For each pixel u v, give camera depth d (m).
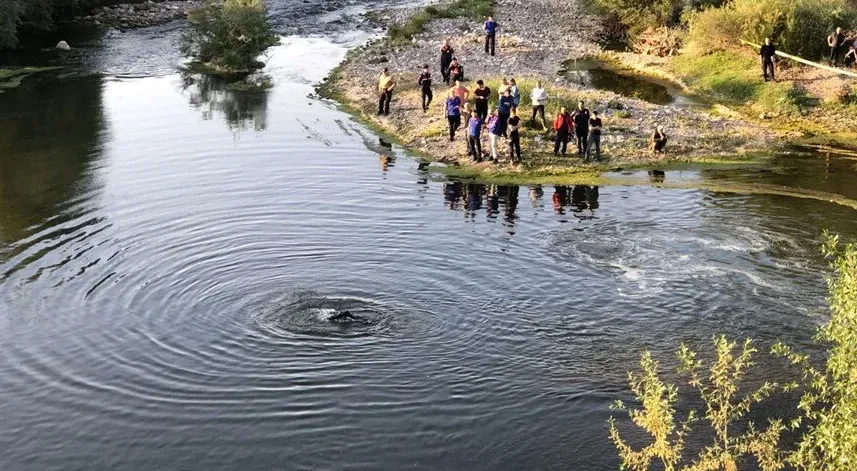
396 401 18.69
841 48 44.66
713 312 22.31
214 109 43.22
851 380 11.66
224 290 23.45
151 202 30.28
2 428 17.89
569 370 19.89
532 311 22.50
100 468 16.77
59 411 18.42
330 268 24.77
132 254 25.89
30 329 21.66
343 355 20.31
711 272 24.53
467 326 21.73
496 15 65.12
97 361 20.20
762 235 27.05
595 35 59.53
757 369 19.77
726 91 44.28
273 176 32.94
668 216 28.73
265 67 52.50
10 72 50.25
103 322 21.94
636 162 34.06
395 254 25.73
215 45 53.38
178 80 49.41
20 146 37.19
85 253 26.05
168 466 16.81
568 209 29.44
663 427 13.27
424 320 22.00
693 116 39.94
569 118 34.44
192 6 70.38
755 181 32.03
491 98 40.38
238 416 18.20
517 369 19.89
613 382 19.42
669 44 52.94
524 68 49.44
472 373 19.72
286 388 19.08
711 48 48.84
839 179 32.16
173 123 40.66
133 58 54.56
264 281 23.94
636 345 20.91
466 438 17.61
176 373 19.66
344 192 31.12
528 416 18.27
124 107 43.66
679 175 32.75
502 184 31.98
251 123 40.59
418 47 54.62
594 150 35.03
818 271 24.50
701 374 19.55
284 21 66.62
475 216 28.83
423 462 16.91
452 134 36.81
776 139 36.91
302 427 17.86
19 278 24.39
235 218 28.58
